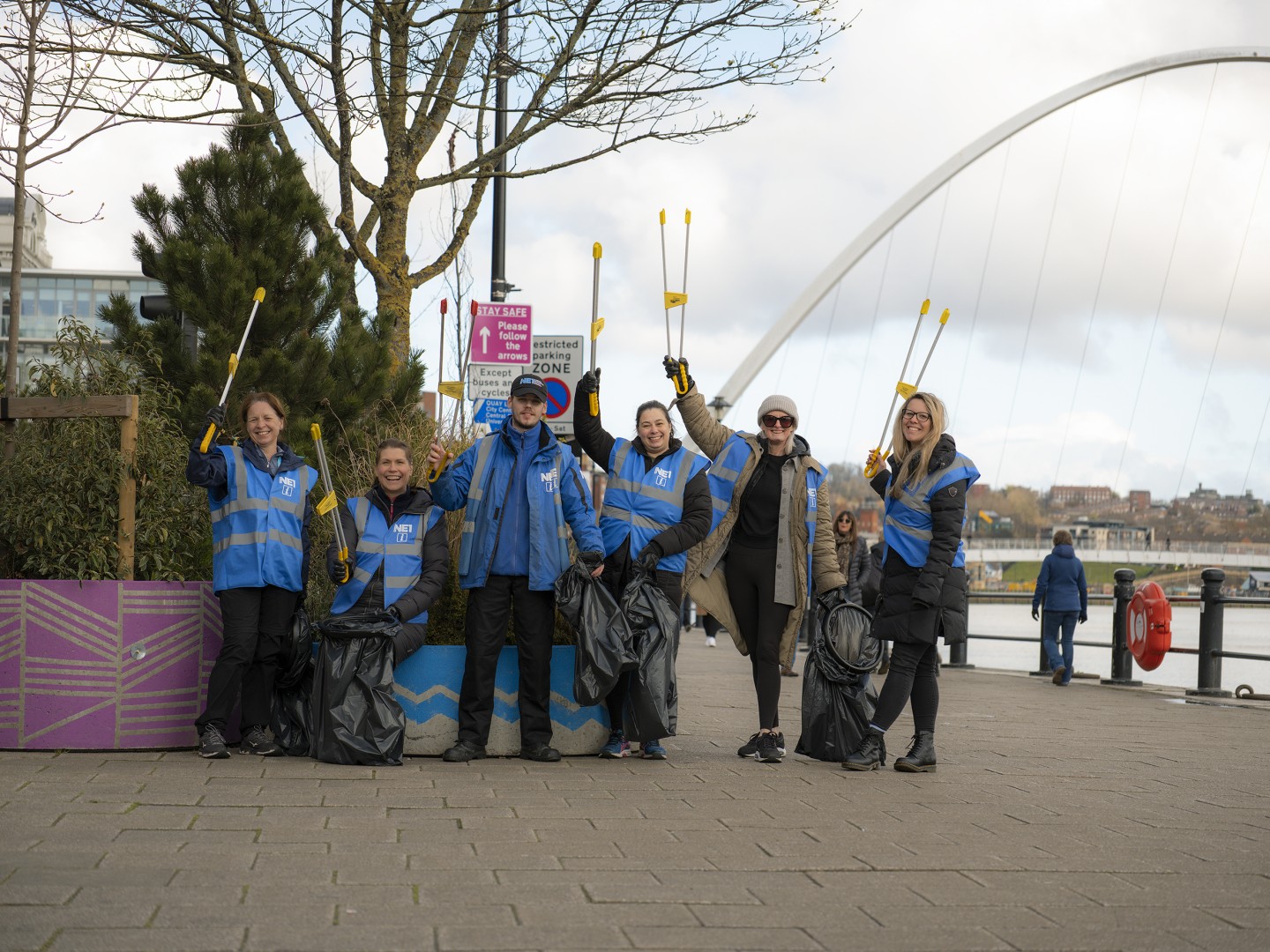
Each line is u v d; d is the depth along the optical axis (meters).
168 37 11.70
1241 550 39.34
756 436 7.43
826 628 7.23
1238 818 5.66
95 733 6.64
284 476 6.82
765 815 5.43
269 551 6.67
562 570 6.99
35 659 6.63
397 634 6.78
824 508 7.45
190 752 6.78
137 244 10.84
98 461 6.88
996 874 4.46
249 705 6.88
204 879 4.04
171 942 3.39
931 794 6.12
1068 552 14.56
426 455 8.08
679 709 10.16
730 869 4.42
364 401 10.77
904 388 7.10
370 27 11.98
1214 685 12.76
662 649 7.01
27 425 7.05
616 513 7.20
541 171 12.80
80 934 3.43
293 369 10.32
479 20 12.48
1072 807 5.83
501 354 11.88
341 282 11.11
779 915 3.85
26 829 4.66
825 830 5.14
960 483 6.89
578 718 7.23
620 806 5.58
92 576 6.79
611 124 12.35
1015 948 3.60
